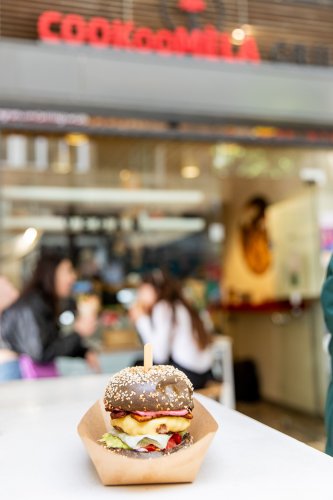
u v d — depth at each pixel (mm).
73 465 978
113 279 6555
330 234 5066
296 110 3775
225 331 6867
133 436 908
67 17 3326
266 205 6113
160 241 7008
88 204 6273
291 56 3811
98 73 3367
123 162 5105
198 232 7227
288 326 5539
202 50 3580
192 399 967
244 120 3736
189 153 4801
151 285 3104
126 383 938
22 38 3350
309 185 5199
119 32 3420
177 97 3518
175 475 850
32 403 1528
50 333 3197
